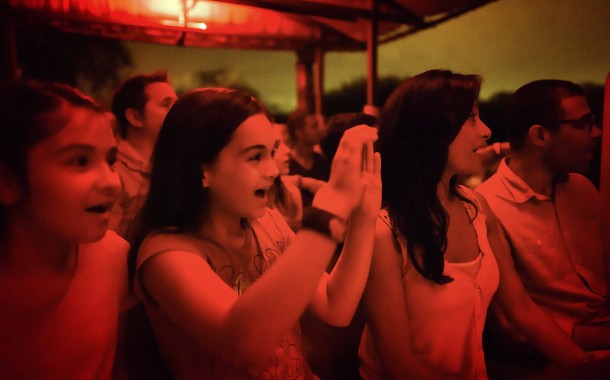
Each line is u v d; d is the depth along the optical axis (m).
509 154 1.90
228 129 0.85
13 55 4.91
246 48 6.52
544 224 1.62
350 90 7.86
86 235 0.71
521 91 1.65
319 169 3.63
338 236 0.73
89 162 0.71
